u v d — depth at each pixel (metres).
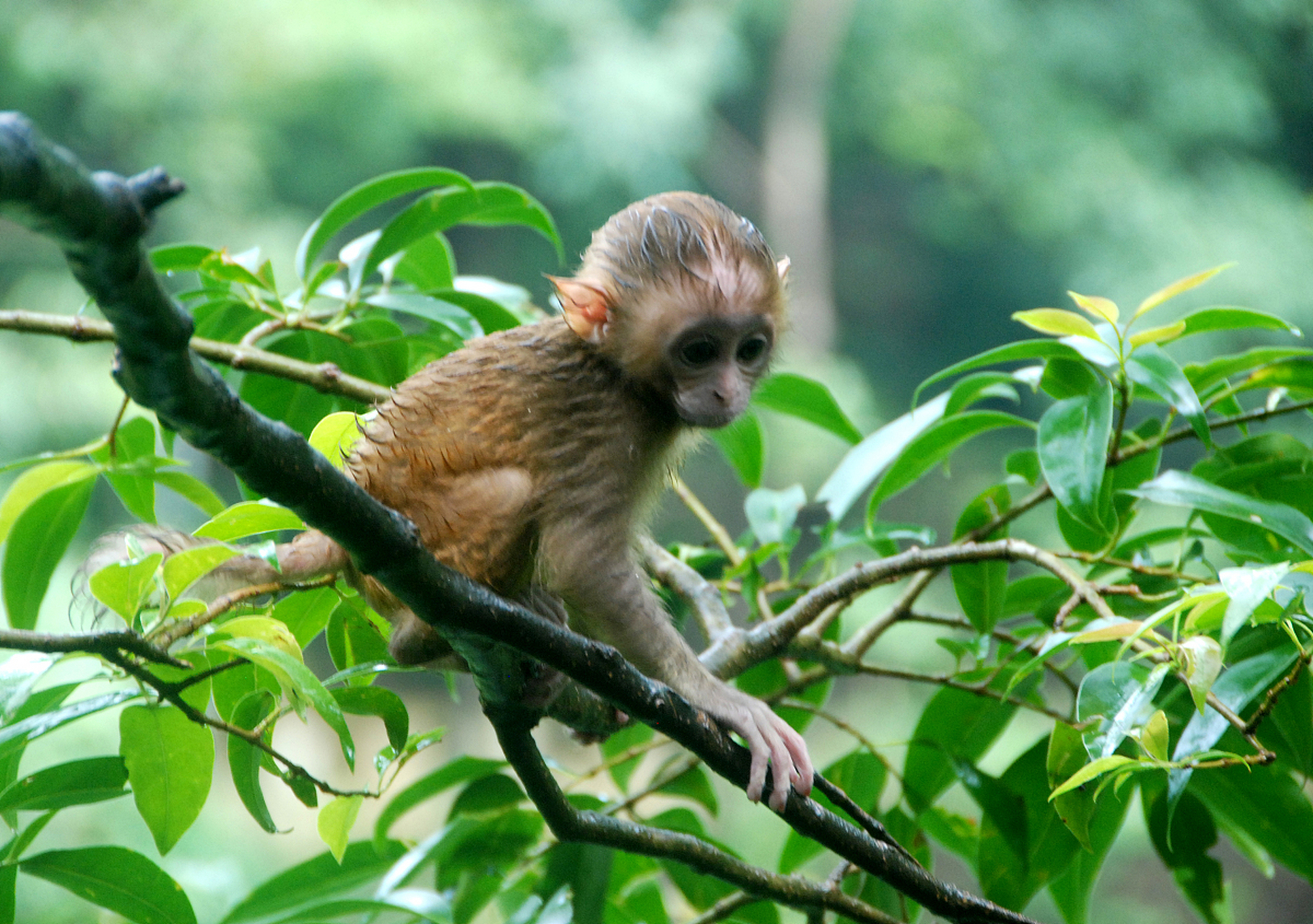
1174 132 38.69
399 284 7.52
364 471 5.39
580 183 36.31
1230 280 35.53
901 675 6.13
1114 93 39.56
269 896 6.00
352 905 5.43
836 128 44.09
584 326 5.54
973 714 6.29
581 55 37.22
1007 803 5.78
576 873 5.82
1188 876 5.80
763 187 44.44
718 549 7.43
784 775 4.72
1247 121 38.53
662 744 6.69
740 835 23.50
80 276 2.72
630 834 4.93
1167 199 37.25
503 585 5.46
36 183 2.47
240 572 5.02
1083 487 5.17
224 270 5.99
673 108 37.09
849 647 6.30
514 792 6.10
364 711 4.75
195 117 32.66
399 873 5.78
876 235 45.62
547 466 5.38
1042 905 21.84
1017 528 28.00
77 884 4.64
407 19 33.16
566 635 4.16
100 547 4.72
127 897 4.68
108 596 3.96
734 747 4.77
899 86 40.75
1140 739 4.20
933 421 6.22
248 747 4.60
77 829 15.00
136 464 5.62
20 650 3.99
